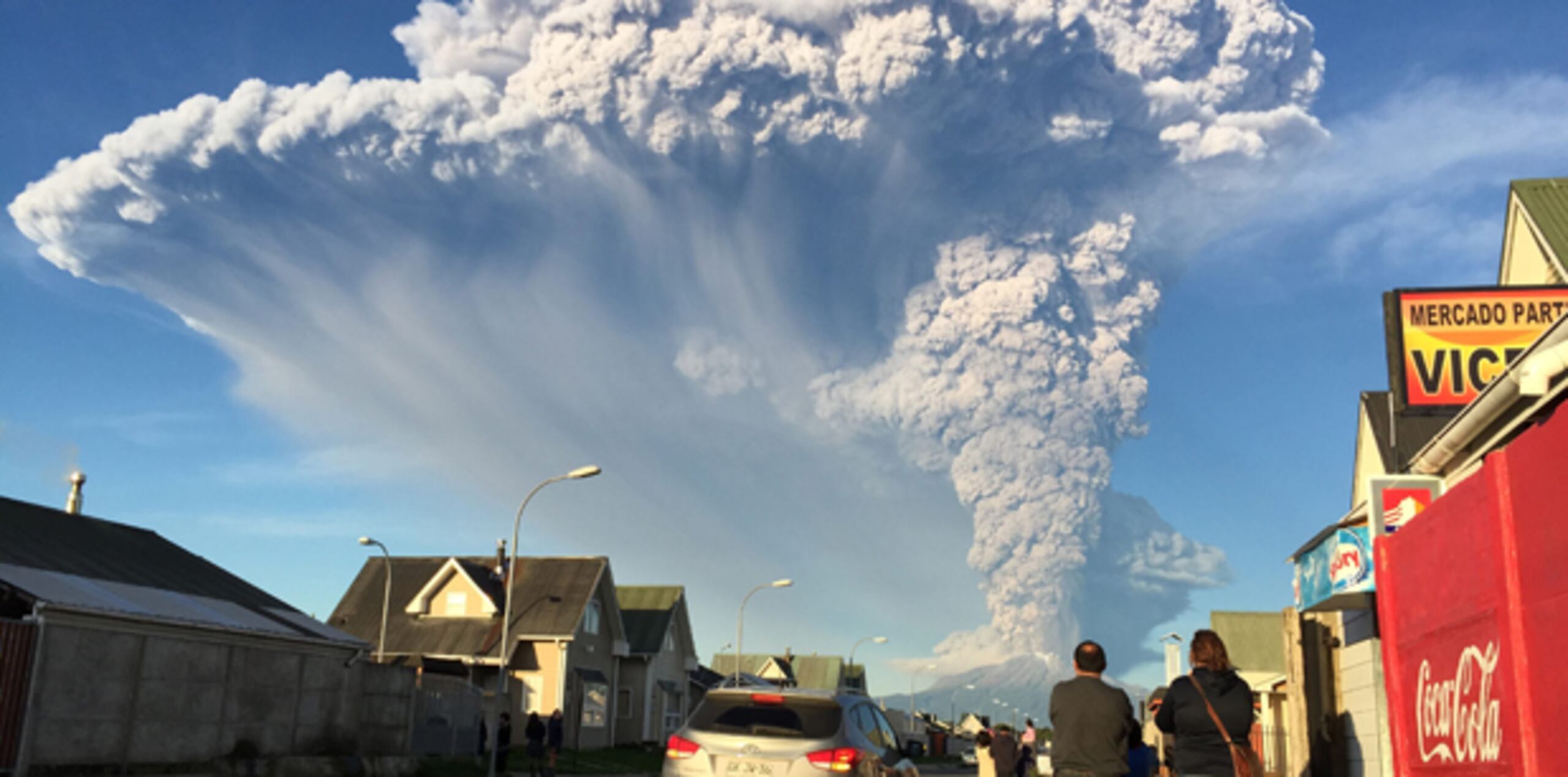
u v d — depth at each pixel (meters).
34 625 17.94
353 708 25.38
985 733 22.95
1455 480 12.54
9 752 17.33
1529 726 6.41
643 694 47.94
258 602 24.98
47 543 21.84
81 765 18.50
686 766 9.75
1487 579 7.12
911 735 84.50
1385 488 12.84
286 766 22.44
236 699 21.86
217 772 20.94
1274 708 33.69
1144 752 11.88
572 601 43.38
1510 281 20.08
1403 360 14.95
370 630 43.56
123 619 19.31
